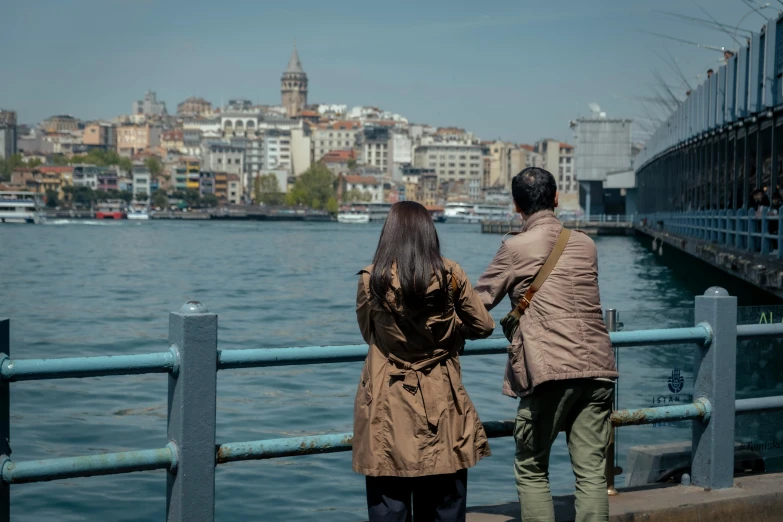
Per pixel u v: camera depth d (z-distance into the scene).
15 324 28.70
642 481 5.62
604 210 128.00
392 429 3.79
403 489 3.89
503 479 9.96
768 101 21.94
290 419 13.48
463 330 3.99
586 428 4.33
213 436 4.17
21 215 164.75
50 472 3.91
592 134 112.44
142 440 12.23
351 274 54.56
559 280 4.29
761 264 19.28
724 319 5.29
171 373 4.17
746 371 5.86
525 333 4.29
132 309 33.72
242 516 8.96
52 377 3.89
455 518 3.93
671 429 5.67
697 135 37.69
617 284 42.97
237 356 4.22
